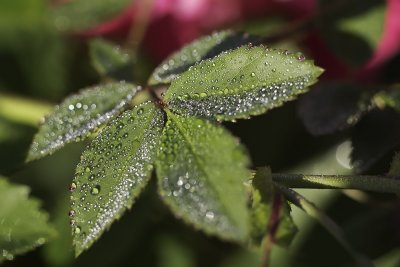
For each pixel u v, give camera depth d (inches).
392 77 17.7
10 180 17.4
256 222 12.7
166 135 12.7
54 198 17.4
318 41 17.7
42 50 19.0
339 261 17.2
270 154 17.8
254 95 13.0
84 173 12.9
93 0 18.5
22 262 17.0
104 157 12.9
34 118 18.1
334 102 16.4
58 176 17.7
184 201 12.0
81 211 12.7
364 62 17.1
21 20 18.9
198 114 12.8
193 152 12.4
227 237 11.7
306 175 13.3
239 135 17.9
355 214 17.3
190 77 13.1
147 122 12.9
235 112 12.9
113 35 18.7
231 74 13.1
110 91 14.5
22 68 19.0
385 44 17.4
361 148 16.1
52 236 15.7
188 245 17.8
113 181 12.8
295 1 18.1
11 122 18.0
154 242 17.7
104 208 12.7
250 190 13.0
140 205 17.5
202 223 11.8
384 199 16.6
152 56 18.5
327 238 17.3
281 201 12.9
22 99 18.2
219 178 12.1
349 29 17.2
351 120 16.2
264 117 18.0
